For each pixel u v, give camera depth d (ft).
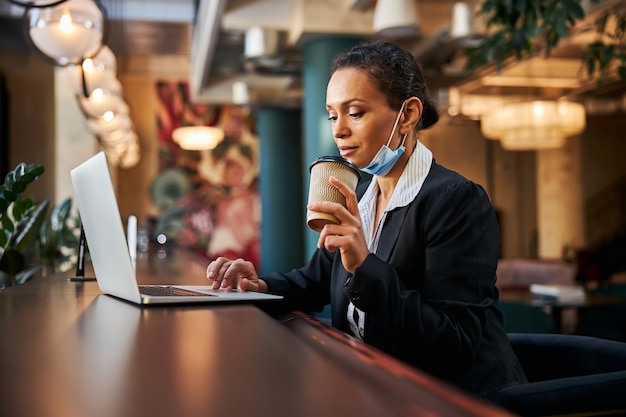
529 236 53.57
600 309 18.70
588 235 51.57
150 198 46.80
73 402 2.54
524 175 53.62
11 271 11.46
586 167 51.85
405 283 5.41
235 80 38.32
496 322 5.49
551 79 36.09
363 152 5.59
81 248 9.36
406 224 5.51
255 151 48.03
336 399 2.57
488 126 31.91
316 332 4.34
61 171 32.42
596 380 4.72
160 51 39.32
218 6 21.63
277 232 40.04
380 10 17.88
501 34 12.50
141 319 4.68
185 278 9.41
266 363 3.20
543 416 4.61
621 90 38.83
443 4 24.25
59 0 10.18
